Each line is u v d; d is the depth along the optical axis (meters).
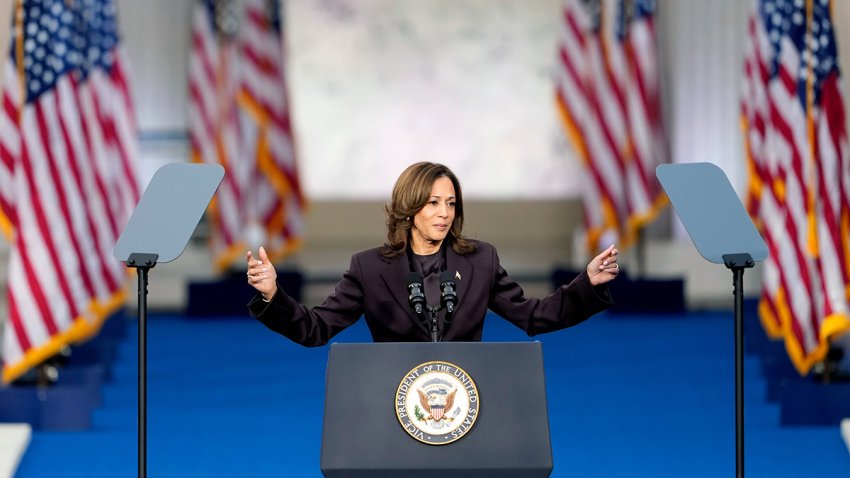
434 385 13.49
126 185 38.47
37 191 29.78
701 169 15.44
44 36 29.94
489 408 13.45
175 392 33.72
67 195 30.05
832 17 29.69
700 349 41.31
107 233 34.34
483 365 13.59
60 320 29.64
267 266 14.56
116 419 29.78
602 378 35.69
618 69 49.41
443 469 13.22
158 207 14.97
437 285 15.32
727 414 29.91
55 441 27.16
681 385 34.28
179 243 14.65
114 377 36.34
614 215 49.72
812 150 29.56
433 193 15.01
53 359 31.09
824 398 28.16
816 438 26.89
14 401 28.19
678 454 25.42
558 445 26.41
